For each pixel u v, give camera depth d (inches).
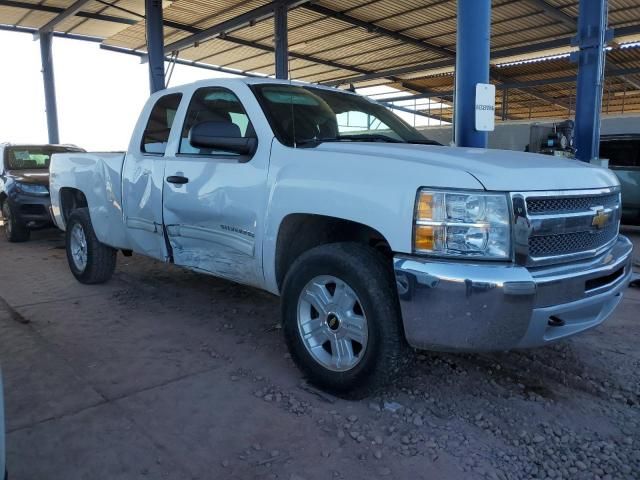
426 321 108.3
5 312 192.4
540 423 119.6
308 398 128.6
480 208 106.1
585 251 119.0
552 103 1176.2
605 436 115.0
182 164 166.6
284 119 148.7
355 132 162.9
